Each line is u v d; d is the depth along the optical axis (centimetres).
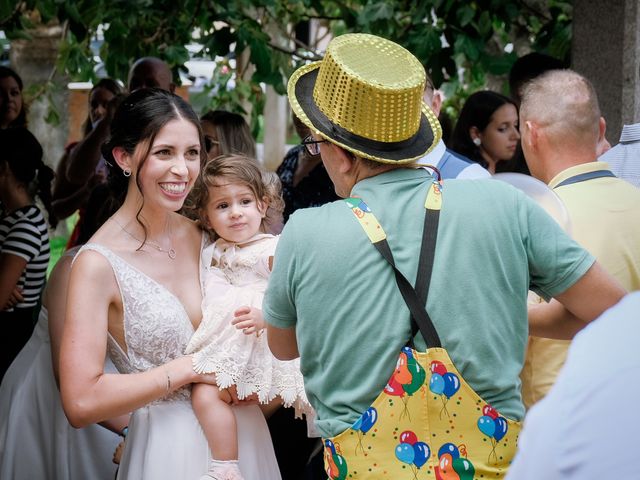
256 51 667
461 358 238
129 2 660
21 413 407
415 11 643
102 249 311
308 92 271
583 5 533
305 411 339
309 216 251
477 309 239
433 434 239
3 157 508
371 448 240
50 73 1160
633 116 527
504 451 241
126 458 327
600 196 320
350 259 243
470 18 604
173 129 310
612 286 245
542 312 274
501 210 246
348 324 242
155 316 313
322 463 404
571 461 154
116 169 326
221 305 319
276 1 764
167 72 646
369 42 262
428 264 240
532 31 811
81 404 297
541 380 317
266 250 337
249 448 327
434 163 381
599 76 533
